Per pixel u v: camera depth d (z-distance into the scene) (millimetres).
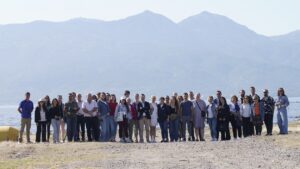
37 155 30609
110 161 26828
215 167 23688
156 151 30641
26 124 39344
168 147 32531
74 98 38969
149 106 39719
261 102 38156
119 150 31625
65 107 38656
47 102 39031
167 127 39719
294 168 22828
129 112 39062
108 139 38938
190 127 39844
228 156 27250
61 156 29688
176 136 39750
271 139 33125
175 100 39844
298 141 31312
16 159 29156
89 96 38562
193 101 40188
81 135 39938
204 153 28859
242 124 38688
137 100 39750
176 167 24016
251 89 38844
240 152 28547
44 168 25422
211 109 39031
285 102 38094
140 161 26453
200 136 39938
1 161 28391
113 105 38969
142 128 39531
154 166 24547
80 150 32094
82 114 38719
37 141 38781
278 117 38156
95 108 38469
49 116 38594
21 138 39188
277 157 26109
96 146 33719
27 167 25922
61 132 39500
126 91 39312
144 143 35719
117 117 38562
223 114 38312
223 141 34562
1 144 36094
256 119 38031
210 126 39125
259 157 26391
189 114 39750
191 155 28188
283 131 38000
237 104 38938
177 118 39719
